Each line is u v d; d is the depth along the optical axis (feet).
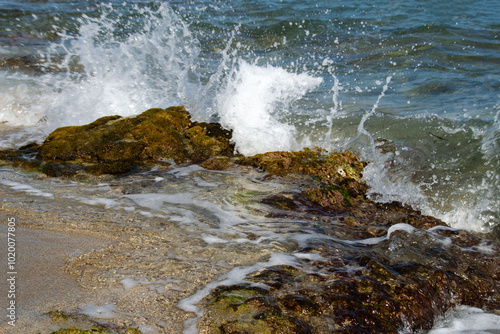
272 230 11.65
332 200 13.84
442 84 22.07
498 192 14.02
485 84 21.88
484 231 13.10
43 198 12.94
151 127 17.11
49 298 8.24
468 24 32.27
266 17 34.17
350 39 29.89
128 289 8.68
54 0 37.63
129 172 15.11
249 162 15.98
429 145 16.53
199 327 7.61
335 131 17.70
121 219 11.84
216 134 17.79
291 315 7.98
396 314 8.47
